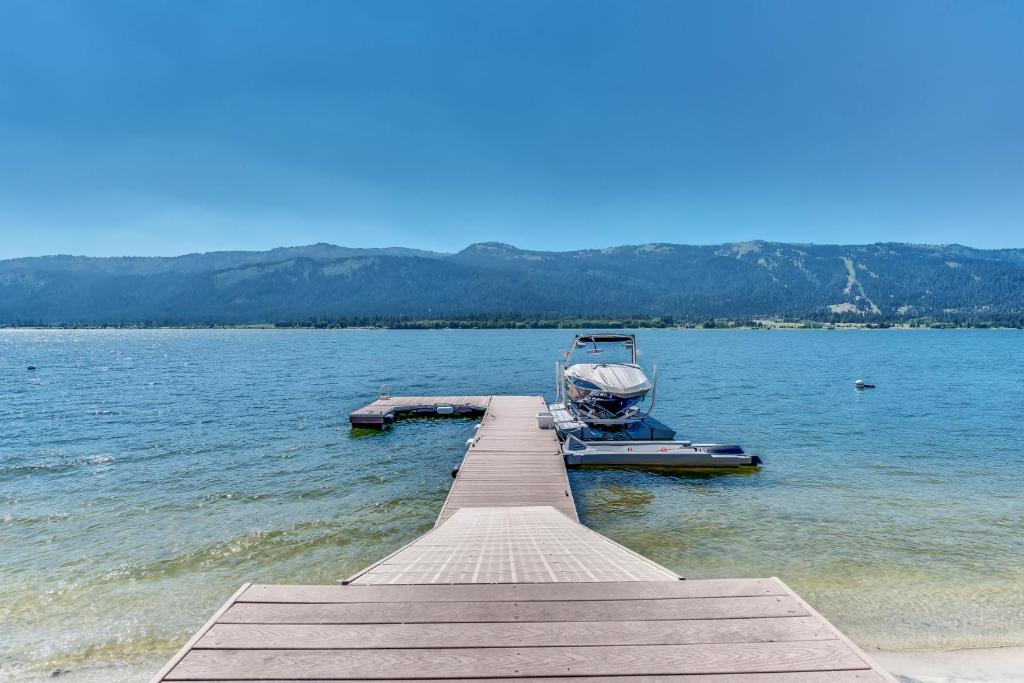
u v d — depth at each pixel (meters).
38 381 48.31
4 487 16.38
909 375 50.19
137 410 31.20
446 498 14.49
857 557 11.48
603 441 20.94
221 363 70.06
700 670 3.85
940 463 19.12
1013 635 8.69
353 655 3.98
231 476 17.62
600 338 27.91
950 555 11.55
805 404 32.84
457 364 65.94
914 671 7.80
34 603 9.69
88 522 13.50
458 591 4.98
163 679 3.71
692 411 30.52
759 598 4.84
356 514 14.12
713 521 13.70
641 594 4.93
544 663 3.92
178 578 10.60
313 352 93.75
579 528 10.06
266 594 4.84
